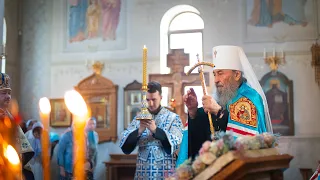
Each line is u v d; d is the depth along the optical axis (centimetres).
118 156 1208
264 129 359
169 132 463
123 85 1302
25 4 1402
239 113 361
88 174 1071
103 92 1299
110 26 1341
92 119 1097
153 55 1295
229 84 384
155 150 458
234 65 389
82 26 1363
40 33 1389
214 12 1255
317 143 1140
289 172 1144
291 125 1155
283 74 1176
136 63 1303
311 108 1153
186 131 395
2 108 375
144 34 1309
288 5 1198
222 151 217
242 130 352
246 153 214
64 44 1371
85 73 1340
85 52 1348
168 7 1298
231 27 1237
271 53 1194
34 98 1367
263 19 1213
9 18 1371
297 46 1179
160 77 1252
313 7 1180
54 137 1212
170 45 1320
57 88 1356
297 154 1145
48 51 1379
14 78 1375
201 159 219
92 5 1360
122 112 1288
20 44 1389
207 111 358
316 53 1157
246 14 1228
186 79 1227
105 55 1330
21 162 390
